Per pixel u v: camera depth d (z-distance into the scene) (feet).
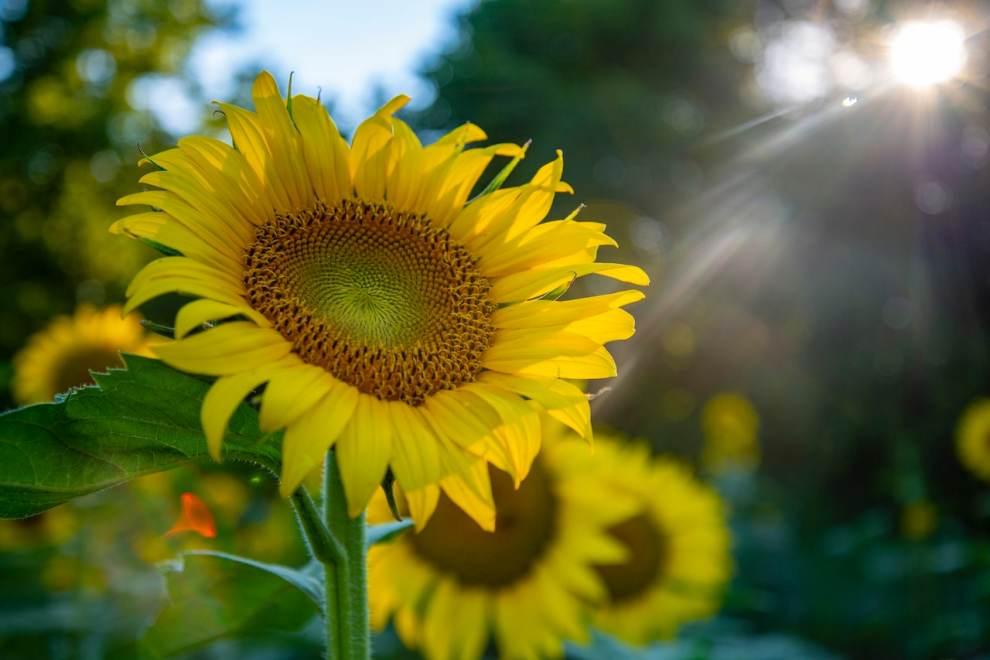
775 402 71.05
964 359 62.80
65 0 74.08
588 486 15.42
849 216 69.62
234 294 6.70
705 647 18.10
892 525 47.91
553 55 87.25
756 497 45.11
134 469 6.47
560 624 15.24
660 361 78.38
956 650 29.99
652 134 78.95
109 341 20.13
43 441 6.18
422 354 7.18
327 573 6.59
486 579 15.19
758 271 72.79
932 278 65.92
